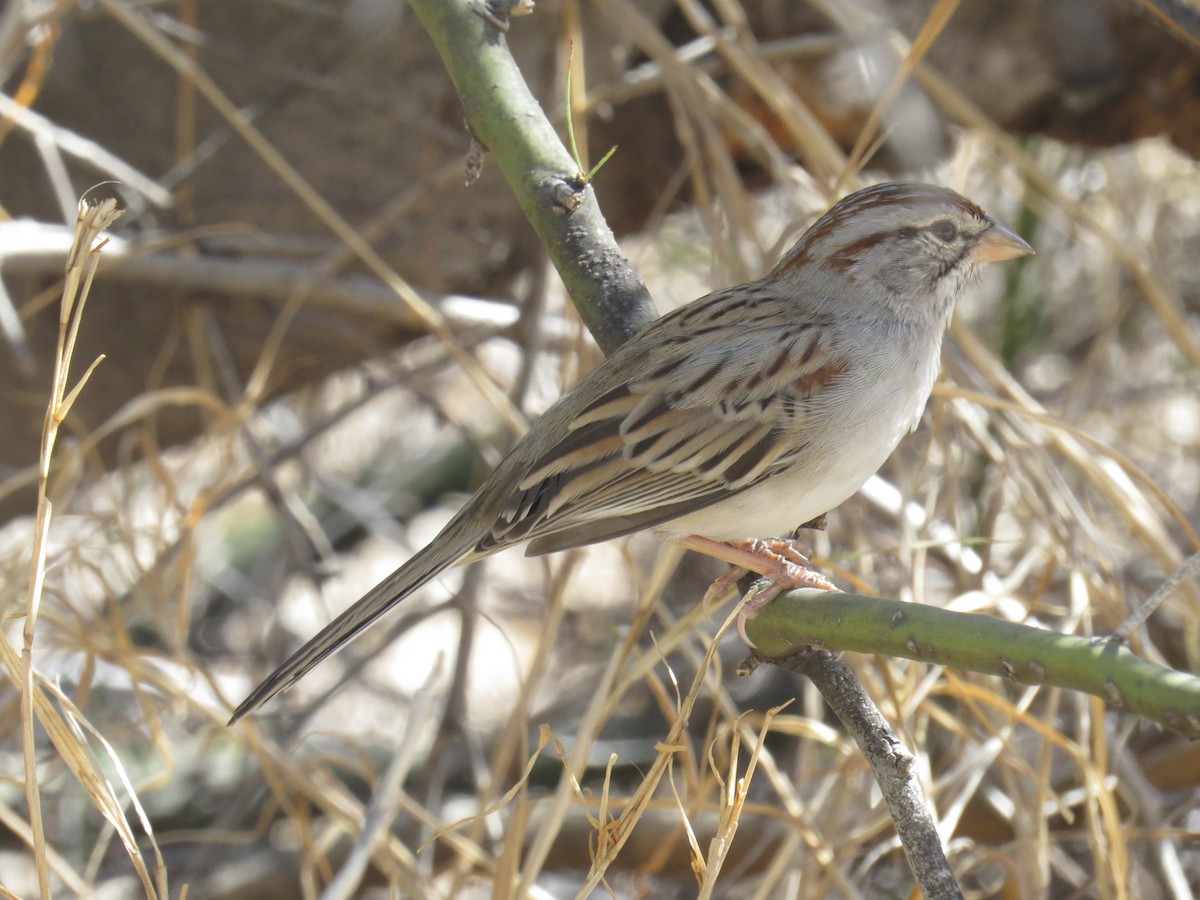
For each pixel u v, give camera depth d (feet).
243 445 42.01
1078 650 15.64
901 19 35.65
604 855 20.80
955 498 30.04
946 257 25.63
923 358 25.50
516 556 54.90
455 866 32.27
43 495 18.69
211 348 36.19
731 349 24.41
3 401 35.76
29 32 31.68
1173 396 46.93
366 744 44.09
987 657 16.46
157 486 36.91
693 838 20.98
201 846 39.81
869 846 32.37
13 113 31.22
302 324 36.09
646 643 38.55
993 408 30.12
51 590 28.94
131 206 34.45
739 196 30.76
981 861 30.96
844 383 24.36
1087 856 35.53
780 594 19.34
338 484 47.57
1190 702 14.55
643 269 46.83
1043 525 29.55
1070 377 45.06
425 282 36.70
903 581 29.40
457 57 23.38
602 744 42.16
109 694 43.24
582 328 30.78
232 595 47.98
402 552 52.34
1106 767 28.53
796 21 37.04
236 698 42.52
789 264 26.22
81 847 39.09
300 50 35.73
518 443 25.04
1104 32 36.50
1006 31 36.78
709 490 24.20
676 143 37.99
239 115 30.94
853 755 27.07
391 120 35.96
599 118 36.65
